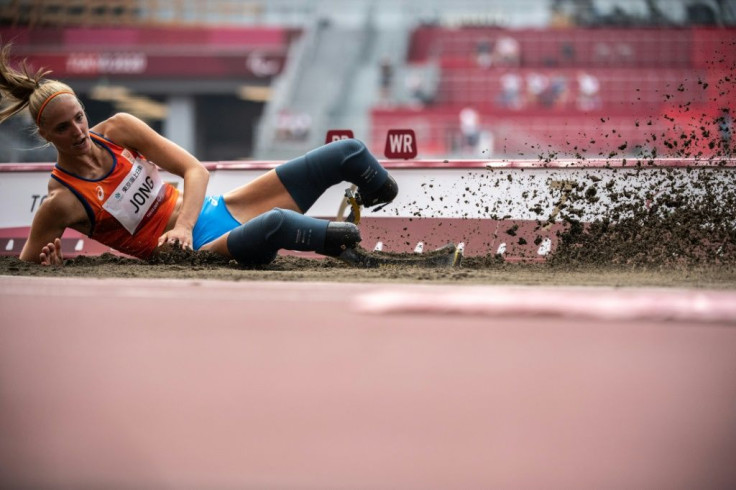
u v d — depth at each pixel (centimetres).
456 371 536
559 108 6712
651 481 346
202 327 717
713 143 1747
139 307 850
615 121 6494
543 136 6462
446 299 837
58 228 1380
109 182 1366
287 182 1415
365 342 640
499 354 591
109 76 7431
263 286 1041
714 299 835
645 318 755
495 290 967
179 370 546
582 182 1716
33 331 700
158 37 7462
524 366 550
